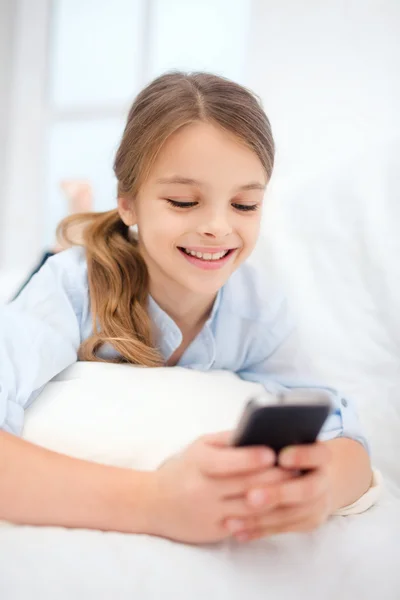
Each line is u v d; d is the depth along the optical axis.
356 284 0.98
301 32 1.77
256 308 0.89
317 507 0.50
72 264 0.84
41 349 0.68
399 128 1.63
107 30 2.57
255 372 0.96
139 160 0.71
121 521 0.52
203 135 0.65
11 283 1.55
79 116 2.64
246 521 0.49
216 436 0.50
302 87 1.77
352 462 0.63
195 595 0.45
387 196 1.03
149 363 0.79
